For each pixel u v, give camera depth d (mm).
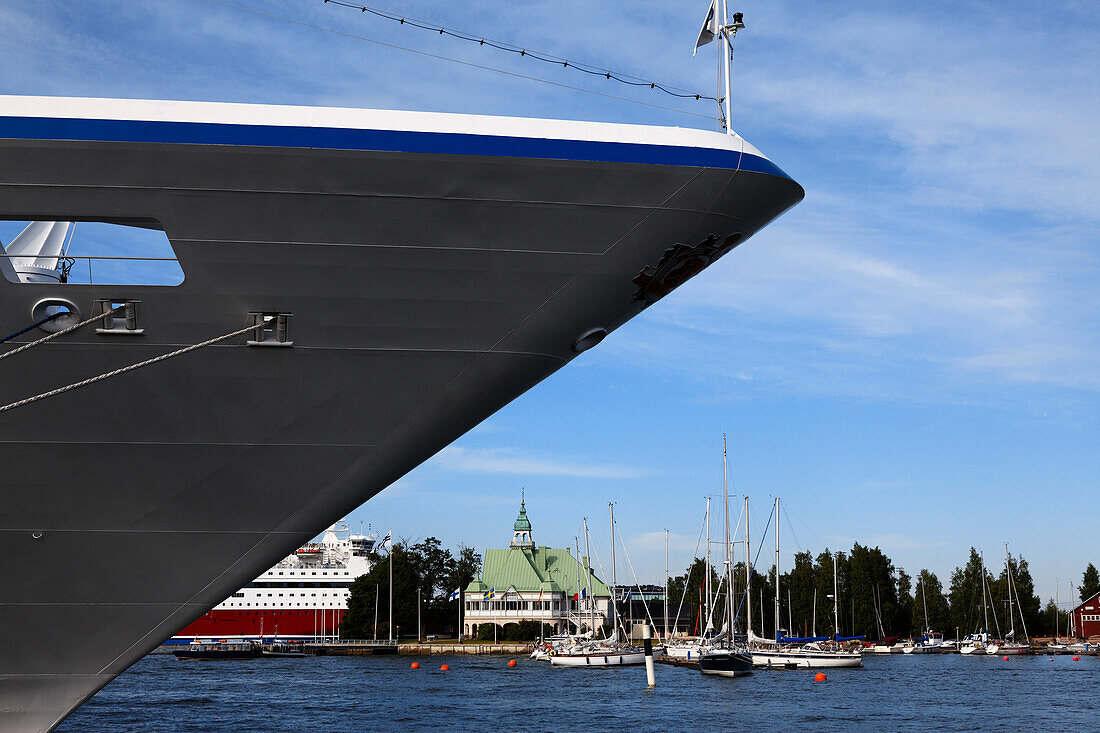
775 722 40625
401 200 9305
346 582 106875
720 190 9812
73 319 9266
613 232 9805
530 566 108375
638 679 63562
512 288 9852
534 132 9375
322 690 54875
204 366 9578
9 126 8625
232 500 10023
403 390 10000
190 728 37188
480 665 79375
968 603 120125
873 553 113312
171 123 8812
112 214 9047
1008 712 45219
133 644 10180
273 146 8906
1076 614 123500
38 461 9625
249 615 105062
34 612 10008
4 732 10016
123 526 9914
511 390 10445
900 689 57625
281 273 9398
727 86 10539
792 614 108312
